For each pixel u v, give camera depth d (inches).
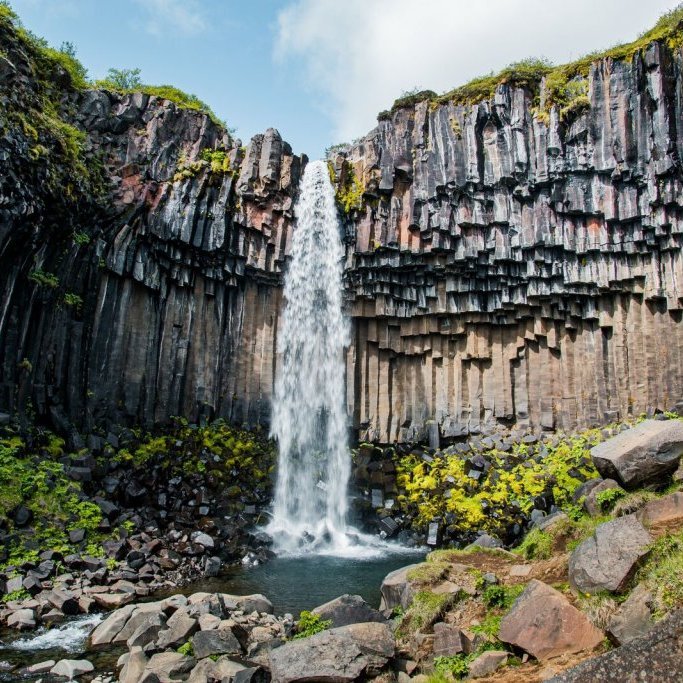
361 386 879.1
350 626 296.2
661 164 714.2
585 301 799.1
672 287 723.4
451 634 287.7
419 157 845.8
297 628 345.1
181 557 535.5
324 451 838.5
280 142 868.0
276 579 520.1
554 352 829.2
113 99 786.8
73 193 652.1
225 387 816.9
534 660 258.2
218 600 377.7
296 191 874.8
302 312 866.8
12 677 307.3
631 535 288.7
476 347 860.6
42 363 630.5
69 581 448.8
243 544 601.9
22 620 377.1
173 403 760.3
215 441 753.6
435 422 860.0
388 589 371.6
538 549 393.1
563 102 788.0
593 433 757.9
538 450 785.6
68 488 548.4
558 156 774.5
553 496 679.7
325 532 701.9
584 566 291.6
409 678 274.8
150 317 756.6
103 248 701.3
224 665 291.4
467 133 826.8
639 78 744.3
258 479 737.6
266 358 843.4
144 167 761.0
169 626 346.0
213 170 807.7
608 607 263.0
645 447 389.4
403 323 887.7
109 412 694.5
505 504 685.3
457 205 823.7
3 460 527.8
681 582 243.6
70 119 735.7
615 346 774.5
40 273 618.8
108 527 529.0
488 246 809.5
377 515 733.3
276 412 832.3
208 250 789.9
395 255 844.0
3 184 557.6
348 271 861.8
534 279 805.9
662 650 189.6
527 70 828.6
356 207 863.1
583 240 776.3
